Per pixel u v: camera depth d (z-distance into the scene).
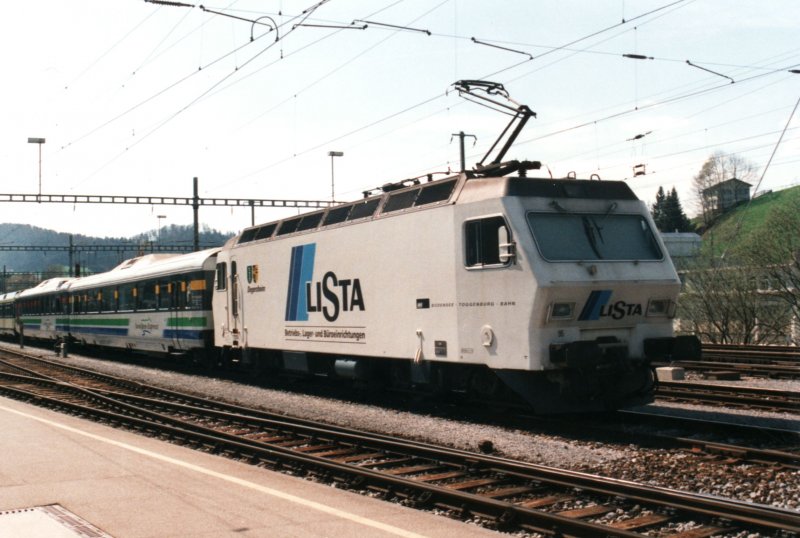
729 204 75.88
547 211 12.23
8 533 6.15
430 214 13.61
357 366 15.84
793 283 35.78
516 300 11.87
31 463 9.03
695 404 14.65
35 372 25.23
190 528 6.31
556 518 6.54
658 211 85.44
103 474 8.41
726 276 37.84
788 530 6.21
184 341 24.23
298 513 6.79
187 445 11.91
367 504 7.18
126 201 37.38
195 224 38.09
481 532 6.24
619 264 12.31
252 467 9.00
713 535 6.43
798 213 37.22
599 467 9.32
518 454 10.20
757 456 9.21
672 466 9.10
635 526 6.68
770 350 25.44
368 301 15.22
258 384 20.52
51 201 36.75
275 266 18.73
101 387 21.00
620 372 12.16
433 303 13.50
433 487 7.76
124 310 29.11
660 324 12.74
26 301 44.28
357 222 15.64
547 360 11.64
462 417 13.84
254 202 38.53
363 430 12.69
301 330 17.56
